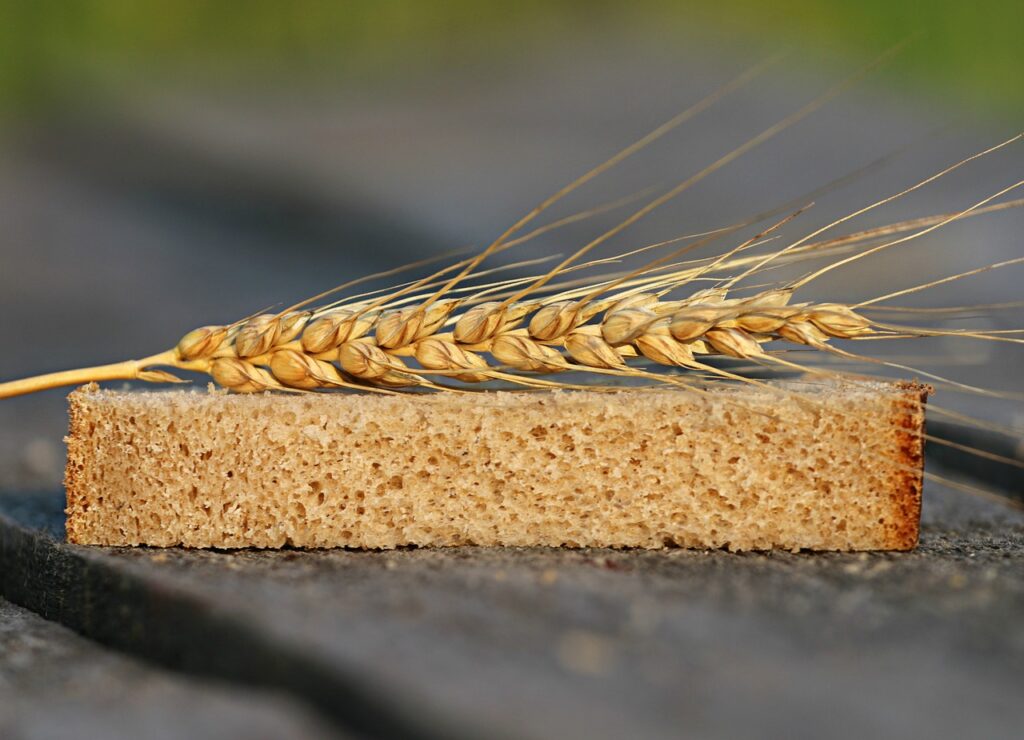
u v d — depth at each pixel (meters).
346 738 0.37
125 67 1.72
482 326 0.42
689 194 1.09
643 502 0.42
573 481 0.42
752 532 0.42
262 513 0.42
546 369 0.42
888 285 0.87
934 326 0.75
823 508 0.42
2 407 0.65
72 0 1.71
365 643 0.37
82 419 0.42
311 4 1.87
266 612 0.38
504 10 1.90
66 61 1.63
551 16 1.82
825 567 0.41
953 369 0.68
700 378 0.42
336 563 0.41
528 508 0.42
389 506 0.42
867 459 0.42
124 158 1.37
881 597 0.39
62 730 0.37
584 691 0.36
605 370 0.42
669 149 1.23
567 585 0.39
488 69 1.67
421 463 0.42
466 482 0.42
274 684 0.37
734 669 0.37
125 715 0.37
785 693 0.36
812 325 0.42
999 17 1.44
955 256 0.94
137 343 0.84
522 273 0.83
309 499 0.42
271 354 0.42
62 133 1.46
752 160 1.18
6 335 0.87
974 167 1.16
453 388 0.42
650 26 1.74
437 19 1.84
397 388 0.43
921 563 0.41
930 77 1.45
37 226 1.20
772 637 0.38
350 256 1.07
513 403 0.42
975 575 0.40
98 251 1.12
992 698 0.36
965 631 0.38
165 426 0.42
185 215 1.23
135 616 0.40
